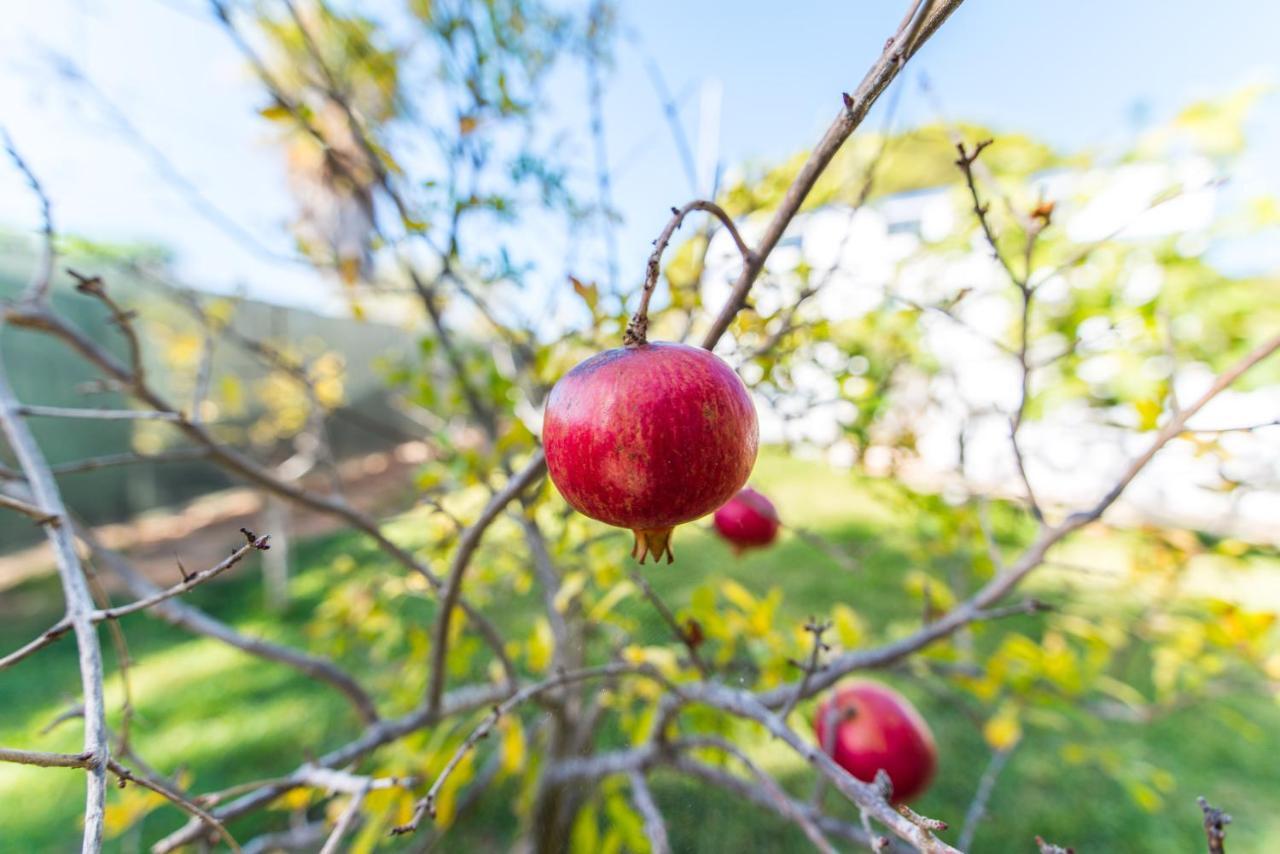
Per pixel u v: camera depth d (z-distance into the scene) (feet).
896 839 1.69
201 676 3.97
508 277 1.33
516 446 1.57
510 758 1.47
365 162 1.38
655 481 0.67
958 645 1.80
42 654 4.39
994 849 2.43
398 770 1.66
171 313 4.83
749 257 0.74
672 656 1.55
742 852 2.23
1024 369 1.21
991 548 1.49
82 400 7.63
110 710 3.61
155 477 8.43
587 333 1.44
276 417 4.94
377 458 9.79
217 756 3.17
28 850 2.66
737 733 1.66
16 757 0.57
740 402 0.71
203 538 7.36
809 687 1.36
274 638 4.41
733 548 1.62
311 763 1.23
